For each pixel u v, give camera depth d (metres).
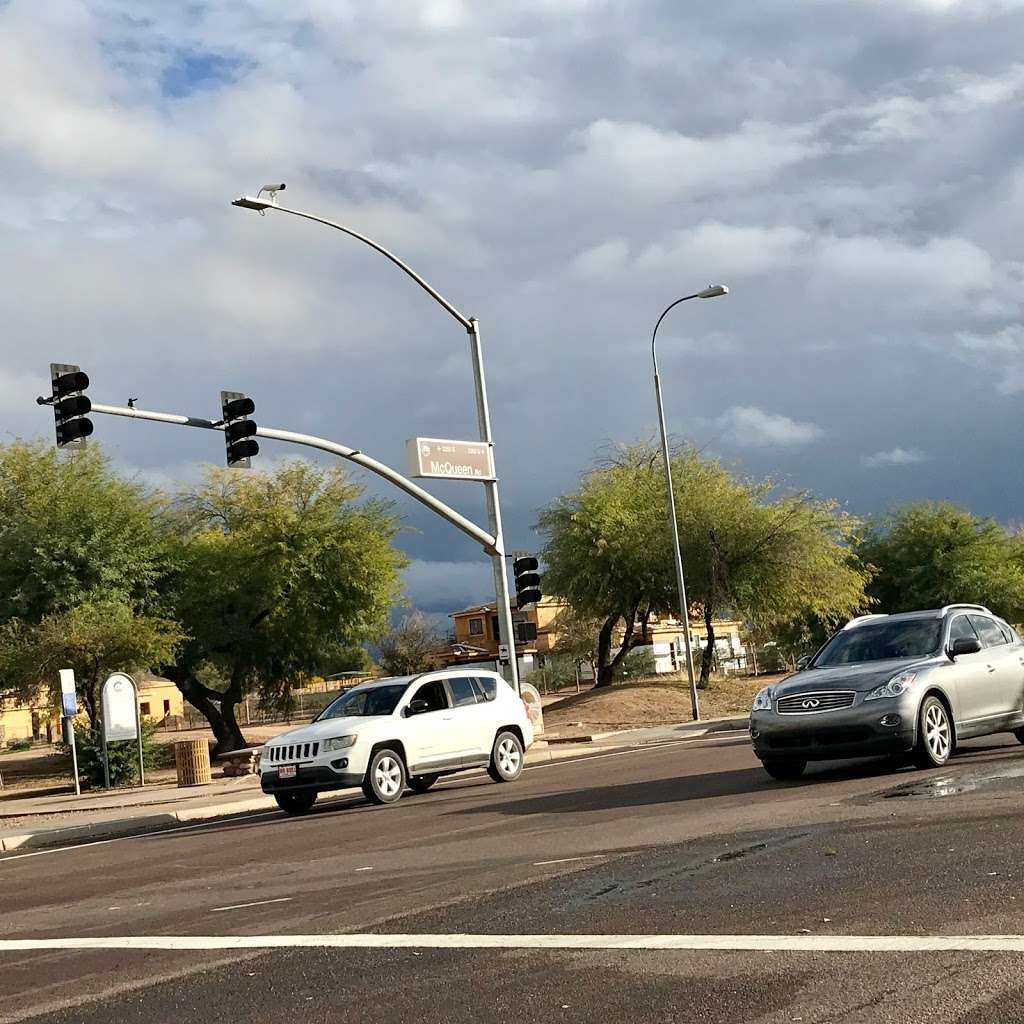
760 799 12.97
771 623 50.12
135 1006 6.66
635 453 52.00
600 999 5.84
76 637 34.03
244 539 45.03
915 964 5.94
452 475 26.94
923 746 13.91
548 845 11.17
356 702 20.05
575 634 60.97
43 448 40.78
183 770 28.86
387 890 9.62
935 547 64.56
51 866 15.05
